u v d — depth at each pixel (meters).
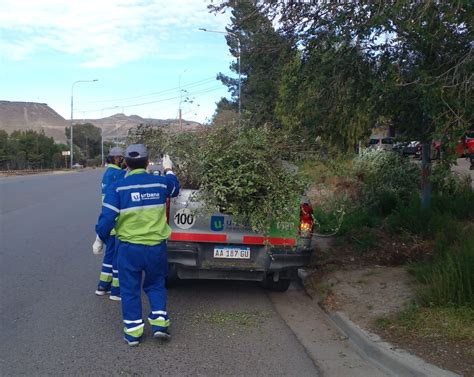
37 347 4.82
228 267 6.14
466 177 10.82
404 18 5.00
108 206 4.91
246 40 8.28
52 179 32.41
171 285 7.17
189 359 4.62
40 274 7.58
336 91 6.81
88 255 8.95
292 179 6.00
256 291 7.12
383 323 5.14
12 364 4.43
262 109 8.45
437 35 5.21
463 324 4.88
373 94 6.27
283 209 5.91
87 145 96.62
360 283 6.67
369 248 8.38
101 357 4.62
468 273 5.32
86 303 6.21
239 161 5.87
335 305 5.97
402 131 7.41
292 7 6.69
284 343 5.11
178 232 6.14
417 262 7.09
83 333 5.21
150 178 5.07
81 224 12.52
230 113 7.10
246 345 5.03
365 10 5.40
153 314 5.03
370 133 8.03
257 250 6.22
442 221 8.28
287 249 6.17
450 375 3.98
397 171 11.50
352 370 4.46
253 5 6.94
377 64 6.31
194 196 5.96
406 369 4.23
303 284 7.40
